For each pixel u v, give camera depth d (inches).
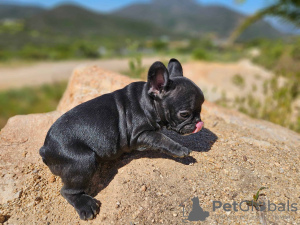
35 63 147.2
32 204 16.5
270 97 33.1
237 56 125.3
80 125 15.3
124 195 15.4
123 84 25.2
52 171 15.5
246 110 34.4
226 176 16.5
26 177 17.5
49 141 15.2
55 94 72.1
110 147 15.7
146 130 16.0
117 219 14.5
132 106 16.1
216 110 24.7
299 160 18.2
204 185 15.9
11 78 99.5
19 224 15.6
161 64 14.3
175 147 15.5
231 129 21.8
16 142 19.8
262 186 15.9
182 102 14.8
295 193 15.4
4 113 58.8
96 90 24.9
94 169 15.1
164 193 15.5
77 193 15.4
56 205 16.5
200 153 18.3
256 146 19.5
